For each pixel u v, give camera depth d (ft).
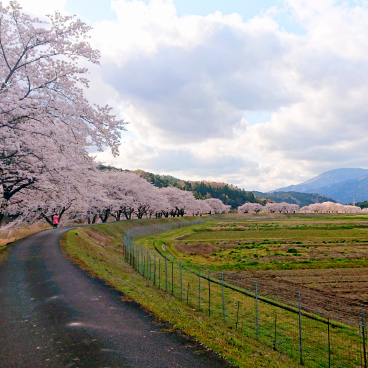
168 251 141.59
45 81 62.54
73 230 130.82
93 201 141.28
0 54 60.13
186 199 447.83
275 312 56.39
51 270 60.95
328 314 55.77
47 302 42.42
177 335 32.73
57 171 61.67
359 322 51.67
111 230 182.70
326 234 197.98
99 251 107.45
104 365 26.04
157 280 77.66
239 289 72.49
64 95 64.85
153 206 305.94
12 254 76.69
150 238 196.44
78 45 63.36
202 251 141.49
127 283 56.90
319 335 46.06
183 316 41.11
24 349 28.78
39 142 60.75
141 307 41.32
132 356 27.73
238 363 27.37
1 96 53.42
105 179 188.14
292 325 49.93
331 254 119.96
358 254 118.52
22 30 58.54
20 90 58.85
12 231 110.01
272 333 46.16
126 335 32.24
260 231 232.32
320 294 69.21
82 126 64.28
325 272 91.56
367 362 37.83
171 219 341.00
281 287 75.25
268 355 33.63
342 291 71.56
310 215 539.70
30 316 37.27
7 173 63.26
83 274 58.59
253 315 54.39
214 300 62.64
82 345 29.73
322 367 36.06
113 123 68.33
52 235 111.75
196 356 28.17
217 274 90.48
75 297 44.73
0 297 44.47
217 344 31.60
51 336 31.68
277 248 141.49
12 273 58.49
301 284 78.23
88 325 34.68
